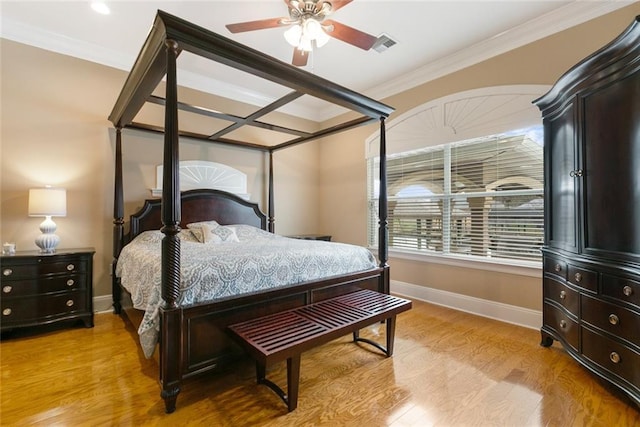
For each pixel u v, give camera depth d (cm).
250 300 200
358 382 199
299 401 179
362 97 257
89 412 167
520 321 303
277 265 223
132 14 274
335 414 168
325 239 475
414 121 394
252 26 225
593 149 198
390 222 430
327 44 322
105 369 213
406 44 324
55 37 305
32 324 267
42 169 306
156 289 186
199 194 388
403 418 164
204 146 409
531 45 295
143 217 343
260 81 411
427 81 381
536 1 260
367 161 462
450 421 162
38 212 276
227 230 353
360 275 275
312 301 239
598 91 195
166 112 169
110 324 299
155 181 367
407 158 412
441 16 279
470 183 348
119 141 322
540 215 296
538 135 296
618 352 179
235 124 329
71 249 310
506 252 319
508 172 317
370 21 286
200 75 394
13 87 292
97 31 300
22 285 264
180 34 164
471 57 336
